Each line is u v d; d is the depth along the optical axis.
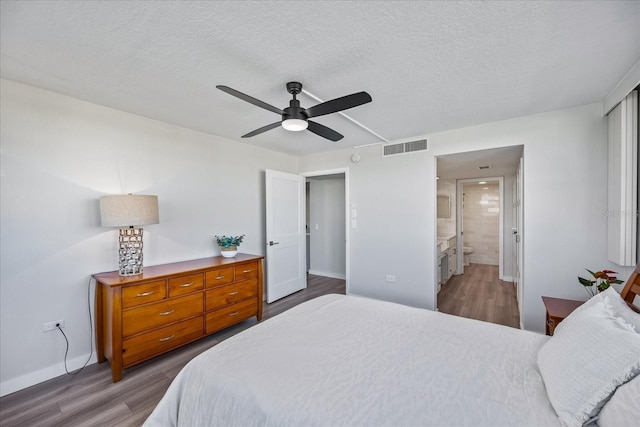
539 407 1.02
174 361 2.47
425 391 1.12
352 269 4.16
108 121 2.60
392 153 3.77
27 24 1.45
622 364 0.94
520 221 3.26
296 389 1.14
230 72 1.96
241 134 3.47
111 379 2.21
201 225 3.38
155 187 2.94
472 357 1.38
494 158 3.59
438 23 1.45
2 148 2.05
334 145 4.04
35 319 2.18
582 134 2.58
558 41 1.60
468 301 4.09
